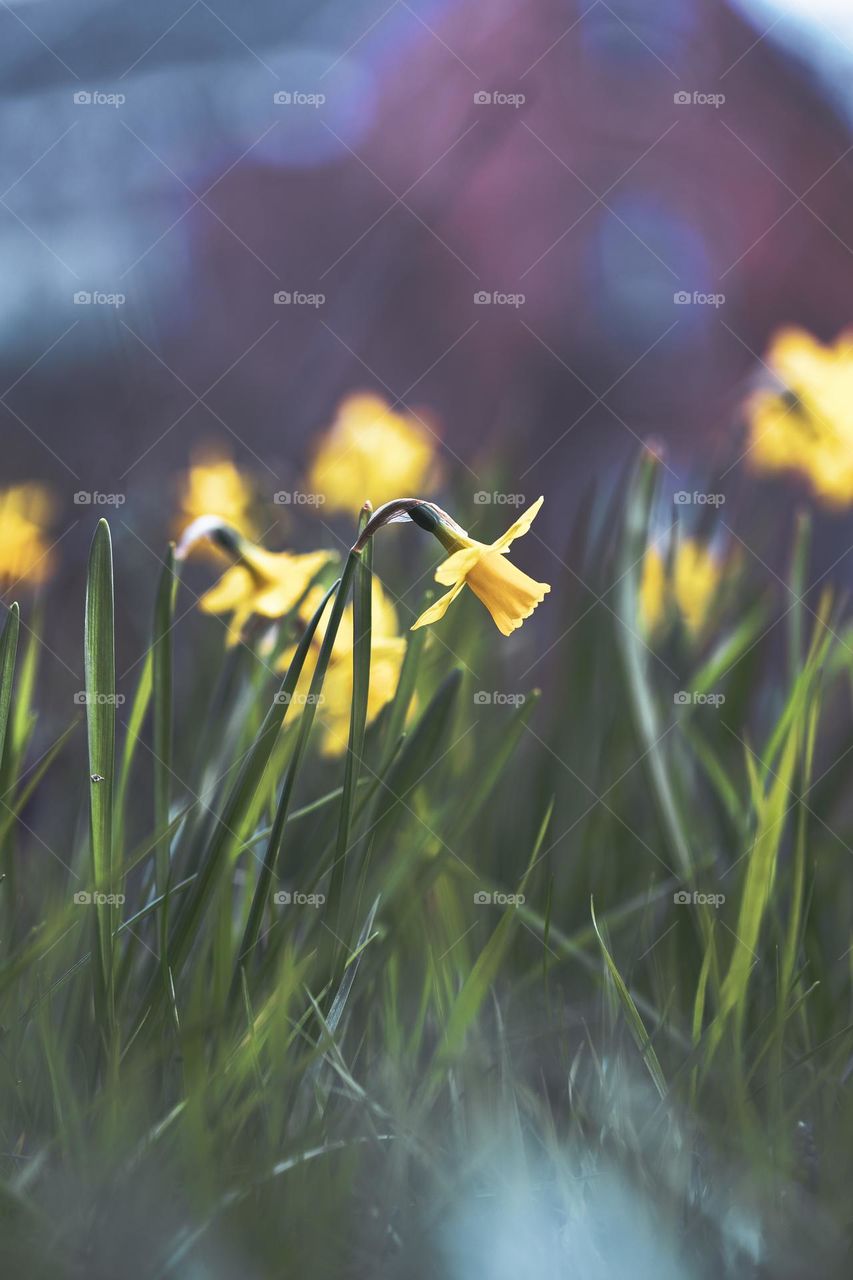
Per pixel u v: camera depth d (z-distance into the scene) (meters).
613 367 7.53
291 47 7.59
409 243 7.59
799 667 2.58
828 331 7.79
